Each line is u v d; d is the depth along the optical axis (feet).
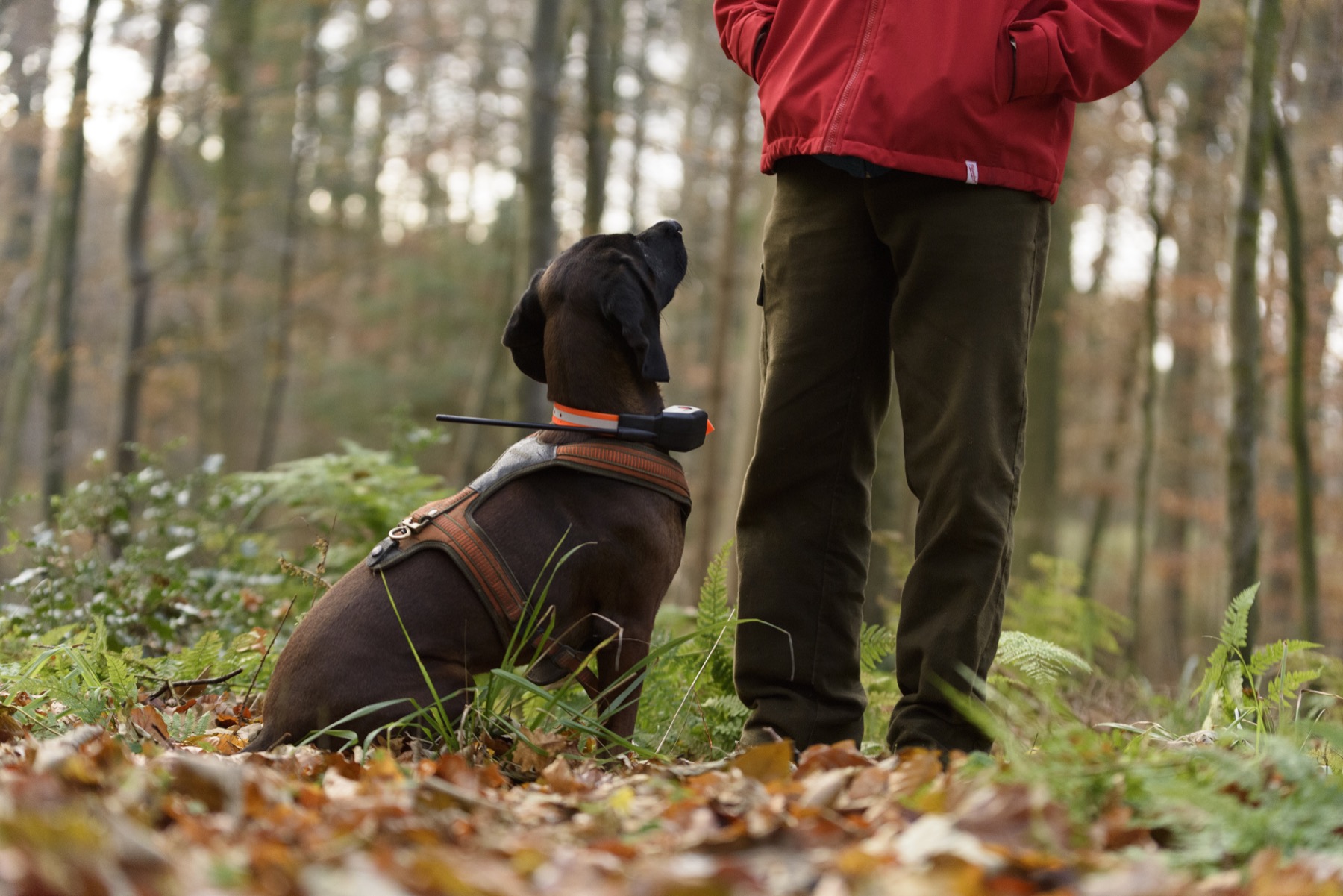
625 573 9.76
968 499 8.52
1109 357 56.39
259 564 18.11
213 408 56.75
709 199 61.57
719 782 7.12
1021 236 8.70
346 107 67.41
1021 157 8.68
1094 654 17.99
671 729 10.11
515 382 30.94
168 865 4.59
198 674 12.03
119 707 9.98
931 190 8.66
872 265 9.24
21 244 67.26
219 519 18.81
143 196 40.04
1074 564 17.97
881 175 8.80
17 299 64.85
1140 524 33.94
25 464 77.97
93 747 7.53
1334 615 44.96
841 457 9.35
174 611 15.94
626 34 53.88
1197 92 44.21
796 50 9.16
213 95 41.86
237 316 51.62
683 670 11.59
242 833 5.65
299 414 75.25
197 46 51.83
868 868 4.99
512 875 4.87
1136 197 45.52
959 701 7.03
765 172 9.75
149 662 12.57
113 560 17.47
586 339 10.10
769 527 9.49
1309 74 34.12
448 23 57.31
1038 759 7.29
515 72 50.70
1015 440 8.80
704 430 10.21
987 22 8.52
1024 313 8.77
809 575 9.34
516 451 10.07
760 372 10.08
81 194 43.62
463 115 52.95
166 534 17.66
